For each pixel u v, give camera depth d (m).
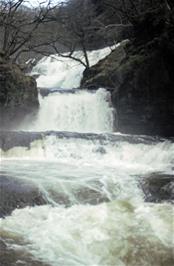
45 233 8.65
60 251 8.17
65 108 21.30
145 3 22.73
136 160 15.26
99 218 9.30
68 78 37.00
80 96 21.72
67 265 7.74
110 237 8.68
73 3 35.59
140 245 8.51
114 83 22.16
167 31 18.25
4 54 20.92
